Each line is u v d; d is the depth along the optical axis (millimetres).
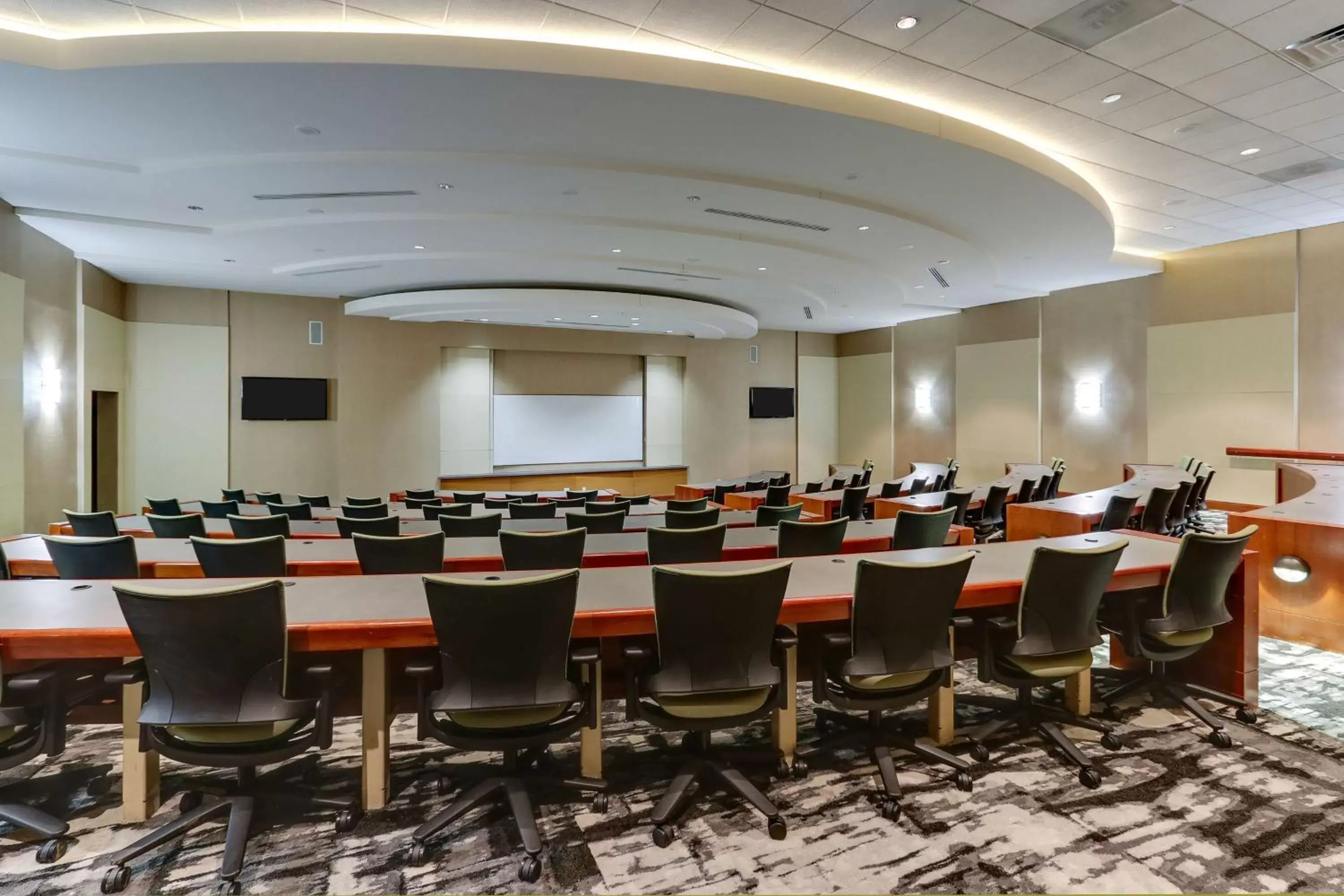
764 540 3684
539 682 1991
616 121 4230
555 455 12273
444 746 2625
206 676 1850
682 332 12398
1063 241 7258
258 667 1869
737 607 2039
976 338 12031
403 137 4441
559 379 12273
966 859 1947
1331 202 7043
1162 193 6746
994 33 3871
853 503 6555
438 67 3537
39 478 6449
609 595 2346
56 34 3660
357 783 2359
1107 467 10094
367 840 2039
